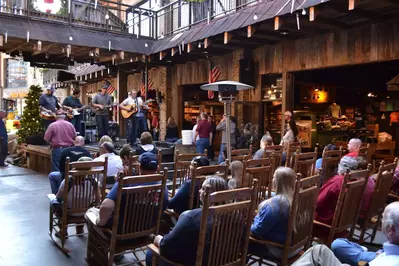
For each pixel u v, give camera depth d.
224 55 10.23
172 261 2.55
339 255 2.71
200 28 8.77
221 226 2.47
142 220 3.23
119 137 11.37
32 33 8.30
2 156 11.20
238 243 2.61
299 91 11.52
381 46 6.82
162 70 12.34
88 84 18.58
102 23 10.12
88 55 10.69
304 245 3.09
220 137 11.34
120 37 10.03
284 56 8.67
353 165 3.58
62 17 9.29
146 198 3.19
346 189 3.22
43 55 10.82
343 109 12.30
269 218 2.84
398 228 2.01
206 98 13.11
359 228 4.06
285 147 6.23
